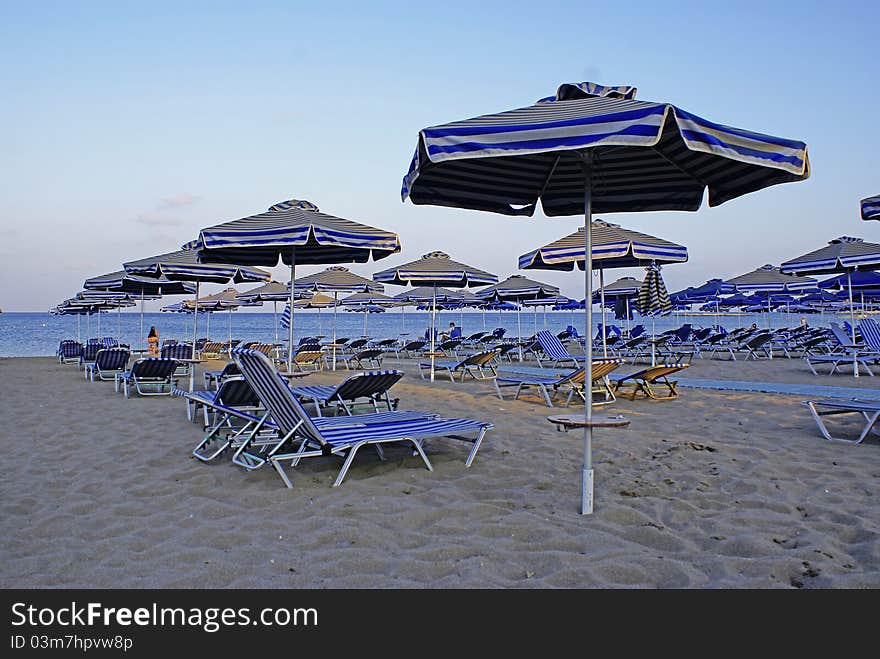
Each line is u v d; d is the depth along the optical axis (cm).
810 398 819
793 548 299
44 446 549
